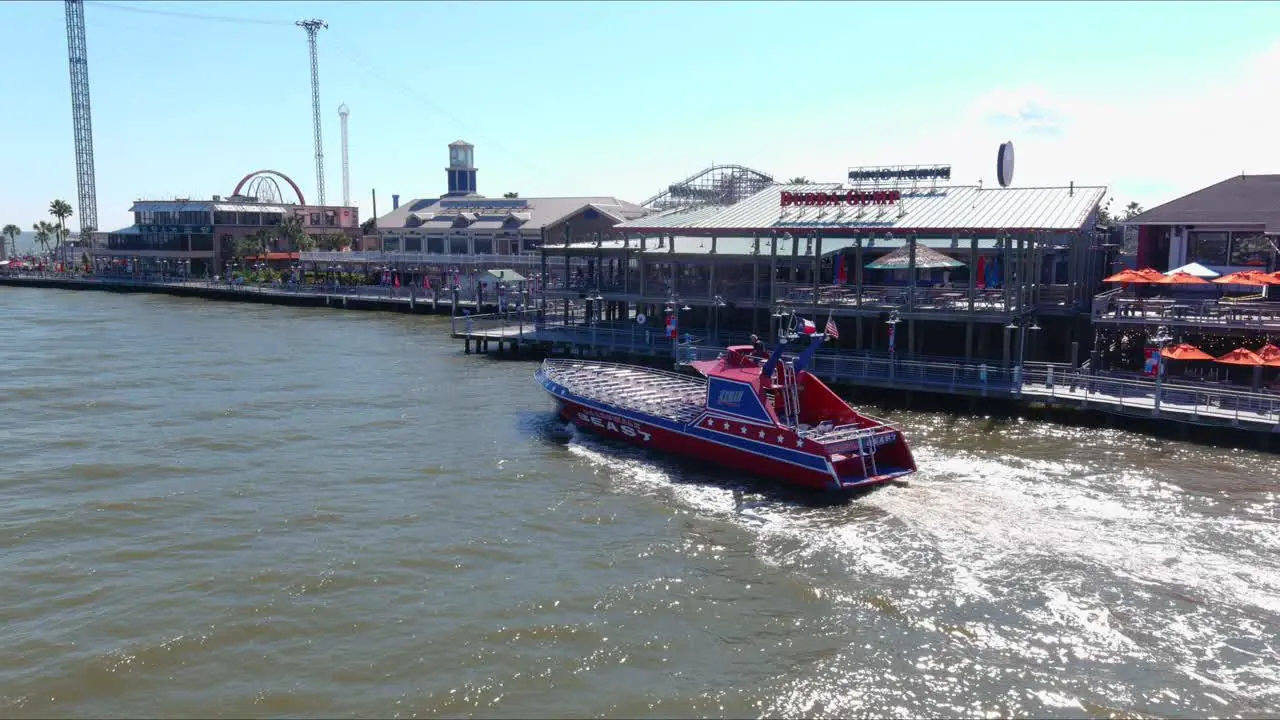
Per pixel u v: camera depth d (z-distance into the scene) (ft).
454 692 68.95
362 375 200.03
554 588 86.12
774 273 193.88
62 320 321.93
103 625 79.20
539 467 125.59
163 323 311.27
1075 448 132.67
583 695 68.49
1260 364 134.31
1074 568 88.84
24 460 128.67
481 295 316.60
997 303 175.22
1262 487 113.29
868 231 182.60
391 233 456.04
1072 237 189.88
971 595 83.61
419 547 96.22
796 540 97.45
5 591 85.76
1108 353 172.96
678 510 107.65
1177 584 85.25
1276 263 186.09
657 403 139.85
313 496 112.98
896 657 73.20
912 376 168.55
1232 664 71.56
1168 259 199.82
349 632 77.97
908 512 104.88
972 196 195.11
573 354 222.48
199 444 138.00
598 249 238.07
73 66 608.19
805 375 127.13
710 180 287.07
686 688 69.26
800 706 66.95
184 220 519.60
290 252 505.66
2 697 68.23
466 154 495.82
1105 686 68.85
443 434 144.46
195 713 66.59
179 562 92.48
